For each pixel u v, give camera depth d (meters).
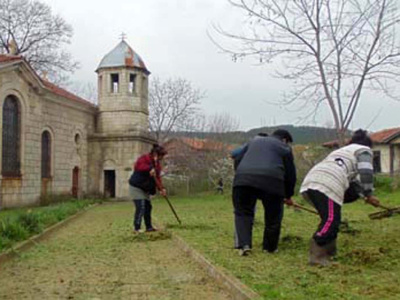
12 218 12.35
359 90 14.11
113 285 6.48
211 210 22.09
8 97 31.62
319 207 7.26
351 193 7.58
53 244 10.94
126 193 43.25
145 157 12.72
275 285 5.69
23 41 50.94
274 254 8.09
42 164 36.72
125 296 5.86
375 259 7.16
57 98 37.84
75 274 7.29
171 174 49.03
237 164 8.73
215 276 6.69
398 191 29.02
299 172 28.30
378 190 29.61
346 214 16.47
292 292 5.33
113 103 44.41
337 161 7.42
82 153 42.94
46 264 8.22
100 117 44.81
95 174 44.00
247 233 8.20
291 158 8.41
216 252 8.38
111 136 43.62
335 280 5.94
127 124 44.09
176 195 44.41
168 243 10.73
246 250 8.03
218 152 49.75
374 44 13.63
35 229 12.41
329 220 7.13
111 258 8.77
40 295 5.96
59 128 38.91
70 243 11.10
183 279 6.78
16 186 32.19
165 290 6.13
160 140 54.00
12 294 6.02
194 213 19.95
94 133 44.38
